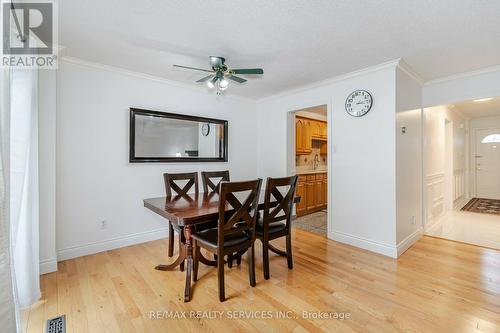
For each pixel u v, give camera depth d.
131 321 1.67
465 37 2.20
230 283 2.20
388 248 2.81
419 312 1.77
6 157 0.97
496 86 2.87
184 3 1.73
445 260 2.68
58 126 2.62
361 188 3.07
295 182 2.45
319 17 1.90
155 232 3.36
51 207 2.39
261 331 1.58
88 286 2.12
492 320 1.68
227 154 4.09
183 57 2.66
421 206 3.54
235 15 1.88
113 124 2.99
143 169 3.24
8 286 0.89
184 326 1.63
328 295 1.99
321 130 5.68
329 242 3.28
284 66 2.90
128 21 1.96
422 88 3.47
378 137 2.90
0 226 0.88
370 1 1.70
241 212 2.01
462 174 6.36
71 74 2.69
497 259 2.70
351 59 2.70
